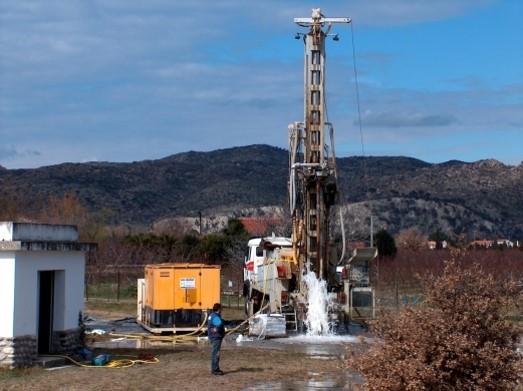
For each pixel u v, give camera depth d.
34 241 21.03
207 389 18.47
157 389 18.42
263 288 34.59
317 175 31.67
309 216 32.25
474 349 13.13
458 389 13.11
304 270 32.09
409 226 140.00
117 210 144.88
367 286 34.19
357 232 76.56
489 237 139.88
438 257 59.47
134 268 60.38
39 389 18.20
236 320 38.53
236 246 65.06
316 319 31.44
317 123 32.16
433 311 13.58
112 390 18.23
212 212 138.88
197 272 32.09
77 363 22.16
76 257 23.52
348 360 14.16
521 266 49.06
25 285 21.11
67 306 23.00
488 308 13.55
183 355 24.53
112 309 44.66
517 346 13.77
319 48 32.25
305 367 21.97
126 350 26.02
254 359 23.75
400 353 13.33
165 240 70.19
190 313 31.92
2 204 73.12
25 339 21.08
